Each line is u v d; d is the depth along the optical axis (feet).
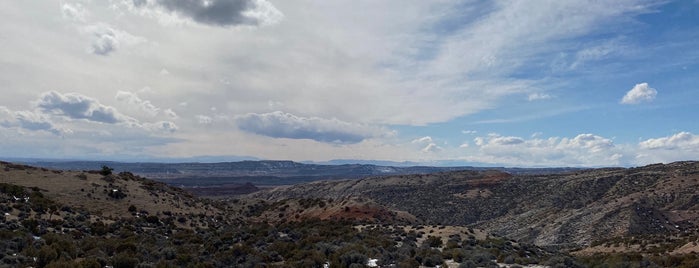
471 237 203.72
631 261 158.71
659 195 451.94
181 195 313.53
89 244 139.44
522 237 428.97
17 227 155.02
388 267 124.47
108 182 278.67
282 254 151.02
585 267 143.02
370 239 174.40
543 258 161.89
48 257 109.40
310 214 322.55
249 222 298.15
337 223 254.88
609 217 402.93
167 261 122.72
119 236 177.88
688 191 443.73
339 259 129.39
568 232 402.11
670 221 390.63
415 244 175.32
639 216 393.50
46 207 200.03
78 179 271.08
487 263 132.26
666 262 156.25
